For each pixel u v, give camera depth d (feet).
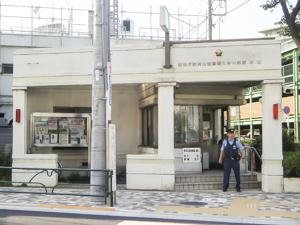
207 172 56.18
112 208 38.22
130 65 52.65
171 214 36.01
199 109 57.88
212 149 62.69
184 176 52.03
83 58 54.13
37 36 91.97
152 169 51.03
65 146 58.95
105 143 40.78
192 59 51.19
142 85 62.23
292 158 49.93
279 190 49.16
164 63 51.62
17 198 44.11
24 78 55.67
